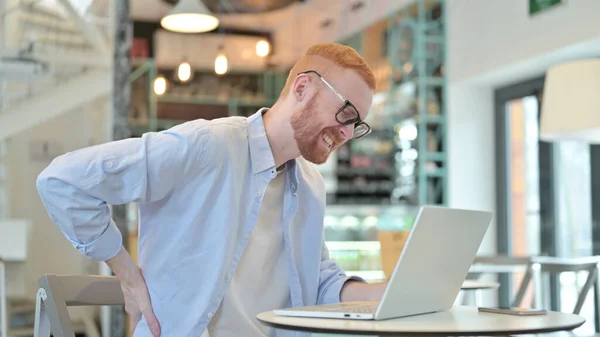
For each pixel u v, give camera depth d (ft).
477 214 5.57
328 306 5.48
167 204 5.69
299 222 6.38
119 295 6.31
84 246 5.43
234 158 5.75
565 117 13.83
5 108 26.16
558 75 14.06
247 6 28.60
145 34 29.89
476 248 5.82
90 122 31.63
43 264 30.83
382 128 27.99
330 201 29.22
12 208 30.78
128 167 5.33
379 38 27.09
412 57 25.08
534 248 21.65
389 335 4.36
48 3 25.72
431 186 24.34
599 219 19.07
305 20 30.01
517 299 10.93
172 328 5.64
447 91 23.61
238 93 32.09
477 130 23.71
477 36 21.90
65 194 5.24
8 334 22.30
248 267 5.96
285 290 6.21
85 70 27.25
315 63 5.85
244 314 5.87
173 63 30.58
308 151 5.90
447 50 23.62
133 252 18.66
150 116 30.19
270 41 31.32
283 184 6.24
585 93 13.61
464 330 4.37
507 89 22.94
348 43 29.04
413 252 4.84
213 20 21.09
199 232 5.68
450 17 23.47
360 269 24.68
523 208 22.25
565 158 20.38
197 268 5.66
